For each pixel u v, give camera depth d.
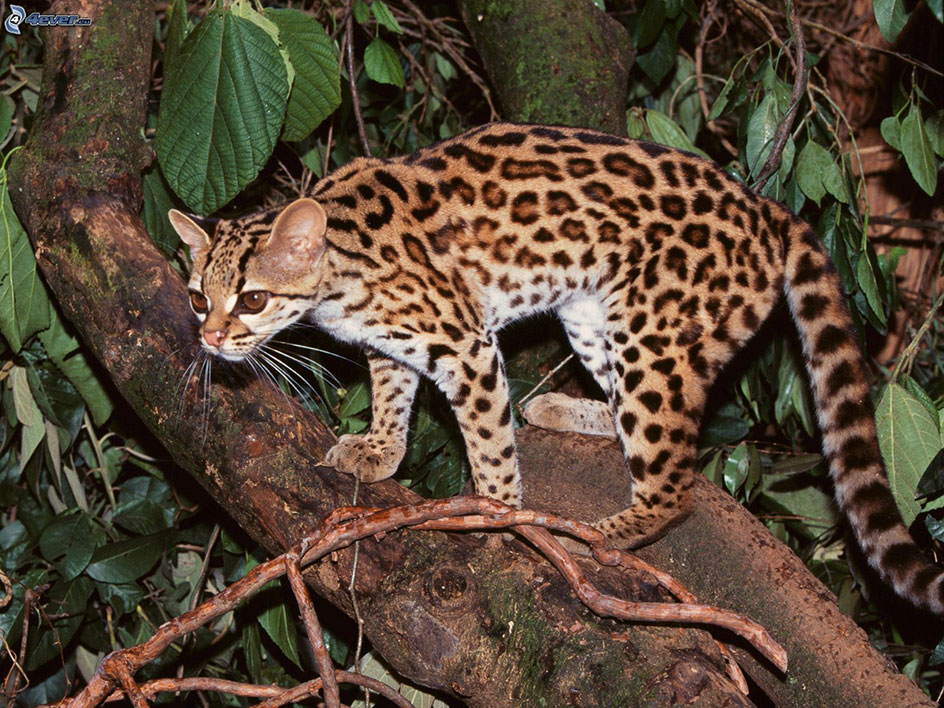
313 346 1.74
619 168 1.59
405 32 1.86
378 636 1.40
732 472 1.71
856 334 1.59
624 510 1.59
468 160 1.60
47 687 1.72
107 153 1.52
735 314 1.58
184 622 1.37
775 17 1.91
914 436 1.60
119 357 1.47
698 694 1.33
